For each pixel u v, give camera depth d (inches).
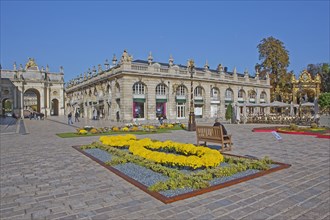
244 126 1167.0
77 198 208.5
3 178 271.1
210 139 434.9
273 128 919.0
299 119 1320.1
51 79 3304.6
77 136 720.3
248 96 2194.9
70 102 3068.4
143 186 227.5
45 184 248.4
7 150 461.7
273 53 2193.7
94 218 170.2
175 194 206.4
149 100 1608.0
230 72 2288.4
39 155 406.9
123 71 1503.4
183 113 1788.9
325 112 1183.6
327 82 2389.3
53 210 185.2
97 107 2023.9
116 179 261.9
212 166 285.1
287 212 177.8
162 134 772.0
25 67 3100.4
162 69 1678.2
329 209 183.2
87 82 2271.2
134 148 369.4
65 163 343.0
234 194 211.6
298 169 297.4
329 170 292.8
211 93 1943.9
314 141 561.9
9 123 1537.9
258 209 182.4
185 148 351.3
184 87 1800.0
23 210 186.1
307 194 213.0
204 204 191.0
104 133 802.2
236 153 408.5
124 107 1517.0
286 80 2199.8
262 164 289.4
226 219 166.4
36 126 1237.1
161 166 285.9
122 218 169.5
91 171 297.1
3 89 2881.4
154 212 178.1
